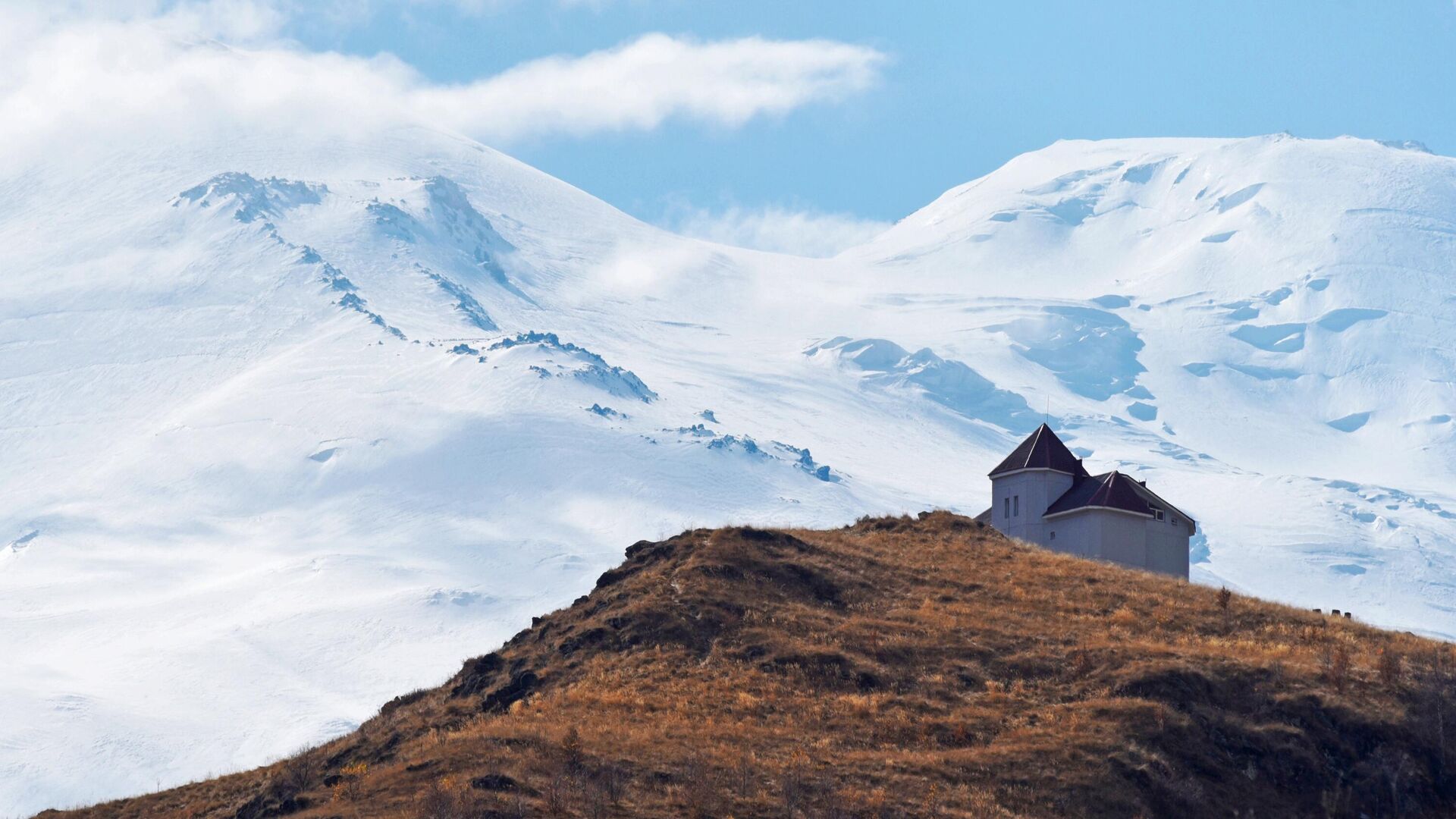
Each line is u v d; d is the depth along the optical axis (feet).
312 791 353.51
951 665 401.29
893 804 327.26
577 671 404.98
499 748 344.28
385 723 406.21
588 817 310.04
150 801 395.55
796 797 324.80
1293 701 377.30
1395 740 367.86
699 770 331.98
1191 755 358.23
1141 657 397.80
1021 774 345.31
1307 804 351.25
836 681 393.29
